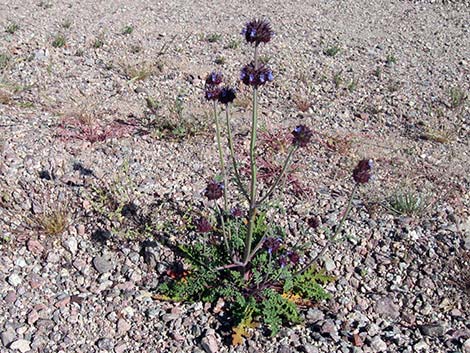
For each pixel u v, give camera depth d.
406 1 1.53
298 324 0.60
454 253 0.68
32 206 0.71
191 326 0.59
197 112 0.96
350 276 0.66
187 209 0.72
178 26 1.32
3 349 0.57
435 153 0.91
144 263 0.66
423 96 1.07
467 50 1.26
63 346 0.58
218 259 0.64
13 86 0.98
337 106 1.03
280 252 0.65
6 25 1.25
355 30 1.35
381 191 0.79
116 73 1.09
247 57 1.18
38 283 0.63
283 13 1.43
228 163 0.82
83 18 1.34
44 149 0.79
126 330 0.59
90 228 0.70
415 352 0.58
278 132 0.91
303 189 0.78
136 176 0.77
